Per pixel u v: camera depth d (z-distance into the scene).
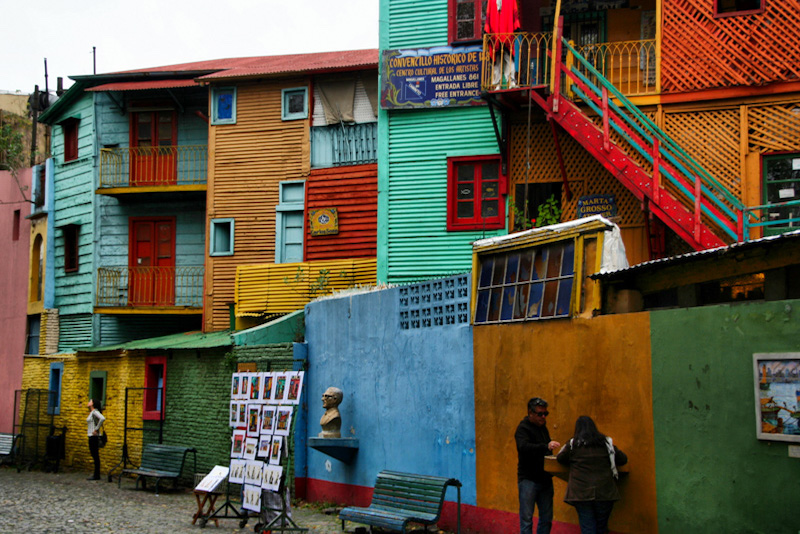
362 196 20.55
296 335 16.97
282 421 11.07
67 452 22.98
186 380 18.30
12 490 17.19
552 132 16.11
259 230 21.64
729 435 7.99
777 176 14.44
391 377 12.81
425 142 17.67
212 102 22.39
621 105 15.36
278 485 10.82
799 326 7.55
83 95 25.56
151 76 23.77
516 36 16.12
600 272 9.34
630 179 13.84
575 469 8.45
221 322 21.95
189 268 24.11
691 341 8.41
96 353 22.16
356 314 13.91
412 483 11.12
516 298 10.65
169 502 15.27
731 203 13.33
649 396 8.76
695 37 14.97
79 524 12.55
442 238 17.39
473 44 17.42
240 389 12.27
